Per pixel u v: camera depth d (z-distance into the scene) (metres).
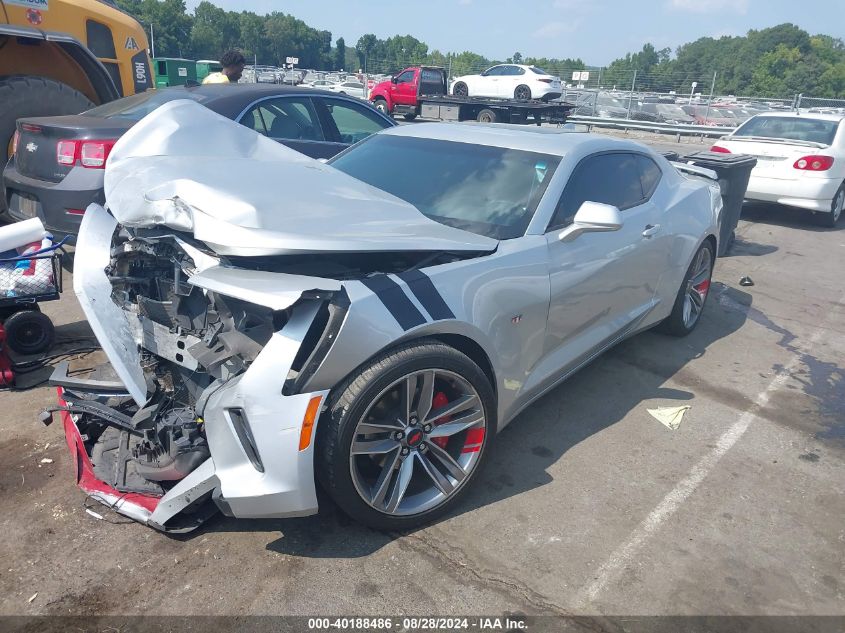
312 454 2.39
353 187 3.25
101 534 2.67
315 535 2.72
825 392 4.37
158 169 3.07
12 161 5.66
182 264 2.72
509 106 20.50
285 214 2.67
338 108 6.36
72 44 6.81
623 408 3.98
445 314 2.66
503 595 2.47
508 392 3.14
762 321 5.68
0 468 3.06
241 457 2.40
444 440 2.92
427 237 2.81
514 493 3.09
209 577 2.48
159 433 2.66
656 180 4.48
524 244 3.16
